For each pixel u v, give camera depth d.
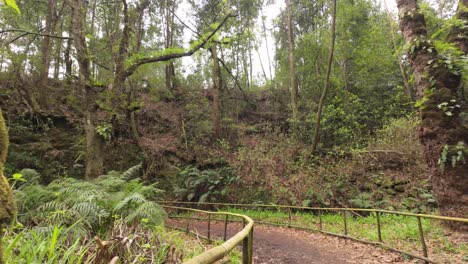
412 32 7.79
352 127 16.19
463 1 8.09
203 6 19.73
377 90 17.44
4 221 1.18
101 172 9.35
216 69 19.75
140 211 5.54
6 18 11.66
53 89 16.56
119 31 13.36
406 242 6.72
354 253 6.42
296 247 7.29
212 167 16.55
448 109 7.08
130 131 16.53
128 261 3.36
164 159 16.19
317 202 12.87
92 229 5.25
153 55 10.34
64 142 14.26
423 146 7.58
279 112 21.27
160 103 20.39
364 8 18.09
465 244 6.01
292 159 15.74
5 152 1.28
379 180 12.98
